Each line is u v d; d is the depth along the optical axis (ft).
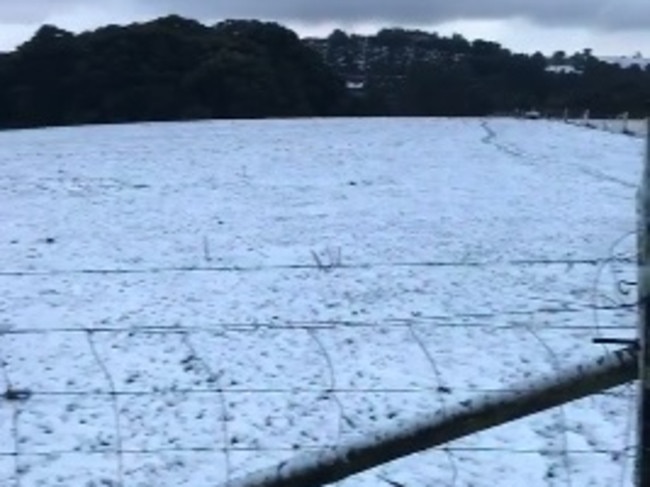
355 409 31.48
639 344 9.27
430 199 89.92
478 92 339.36
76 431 29.86
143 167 116.16
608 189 97.09
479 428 9.37
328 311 46.14
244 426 30.14
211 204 86.74
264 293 50.03
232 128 181.88
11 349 39.06
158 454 27.89
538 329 38.29
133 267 59.06
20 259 61.62
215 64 266.57
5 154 135.74
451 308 46.37
